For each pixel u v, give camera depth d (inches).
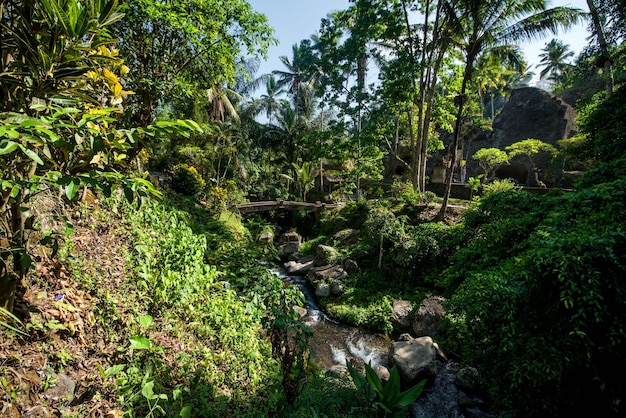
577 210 141.3
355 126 571.5
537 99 855.7
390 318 308.7
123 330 112.0
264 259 223.1
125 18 223.3
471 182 566.9
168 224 210.1
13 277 78.8
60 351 86.7
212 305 155.2
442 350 253.8
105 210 175.5
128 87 214.2
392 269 372.8
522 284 124.2
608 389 138.3
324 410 121.8
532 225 171.9
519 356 119.2
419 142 534.6
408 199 507.8
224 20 274.1
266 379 138.6
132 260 150.7
